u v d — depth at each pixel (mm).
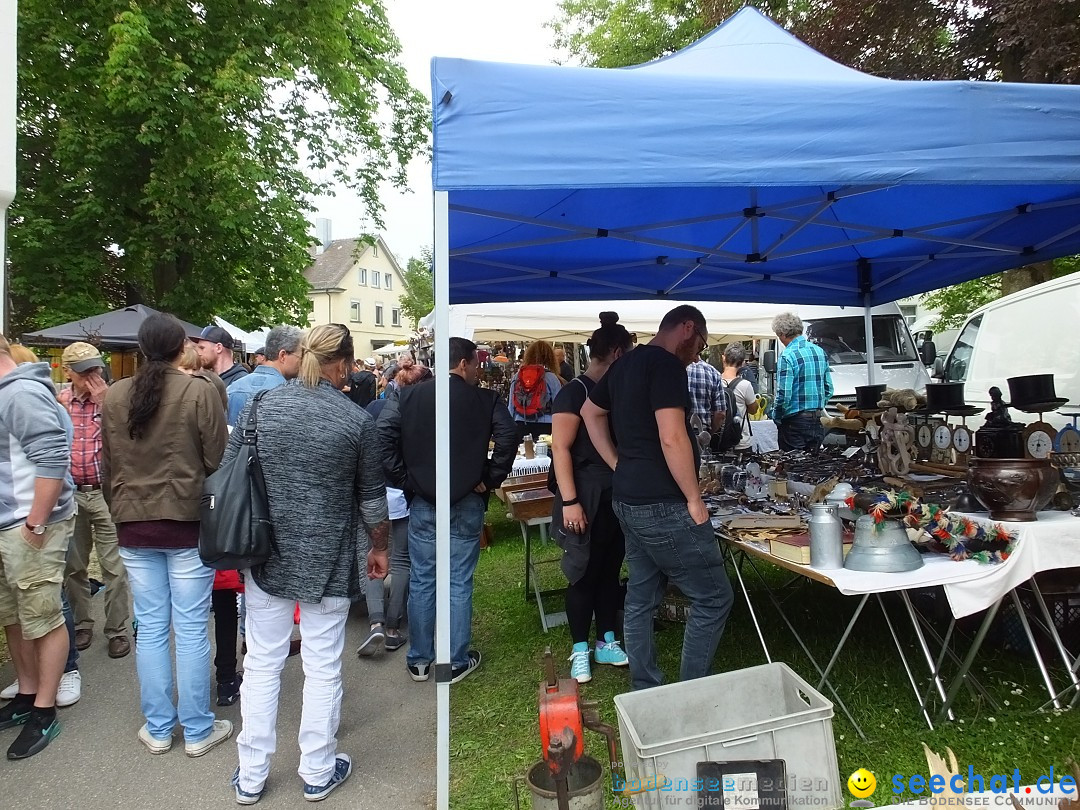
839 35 8922
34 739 2832
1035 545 2410
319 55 12625
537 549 5727
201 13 11773
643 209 3627
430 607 3400
